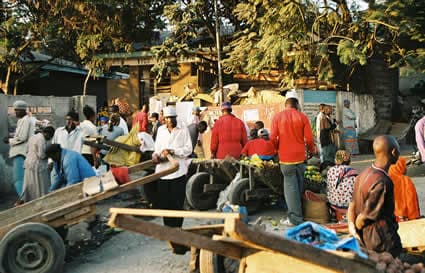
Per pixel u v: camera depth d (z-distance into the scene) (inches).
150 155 345.7
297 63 602.5
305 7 608.4
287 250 107.7
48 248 189.3
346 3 633.6
